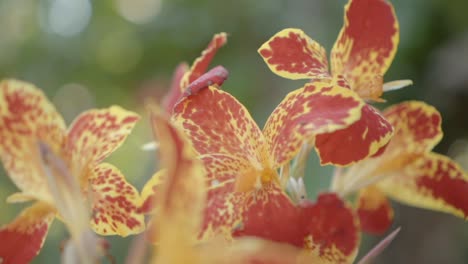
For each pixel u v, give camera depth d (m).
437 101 0.83
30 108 0.42
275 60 0.44
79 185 0.41
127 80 1.14
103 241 0.38
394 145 0.48
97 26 1.12
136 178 1.08
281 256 0.36
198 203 0.34
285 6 0.89
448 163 0.48
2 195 1.03
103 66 1.14
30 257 0.42
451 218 0.87
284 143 0.40
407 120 0.48
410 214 0.87
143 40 1.02
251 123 0.42
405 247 0.86
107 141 0.43
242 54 0.93
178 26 0.98
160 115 0.34
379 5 0.45
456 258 0.86
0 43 1.14
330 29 0.83
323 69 0.44
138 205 0.42
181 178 0.34
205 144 0.42
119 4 1.14
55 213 0.42
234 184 0.41
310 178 0.70
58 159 0.39
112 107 0.43
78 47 1.11
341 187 0.48
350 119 0.39
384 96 0.81
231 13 0.94
